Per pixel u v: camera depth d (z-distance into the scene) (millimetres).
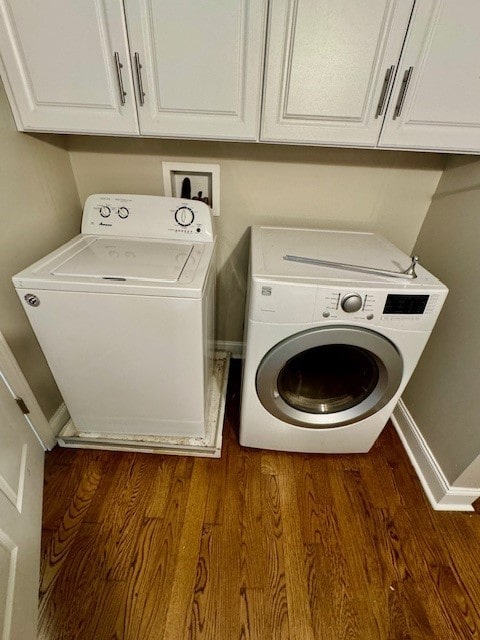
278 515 1236
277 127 1051
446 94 961
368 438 1367
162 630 950
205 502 1264
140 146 1417
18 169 1114
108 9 876
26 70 973
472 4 832
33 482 1153
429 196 1460
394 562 1120
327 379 1336
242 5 868
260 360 1118
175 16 888
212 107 1025
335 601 1022
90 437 1401
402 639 957
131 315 1029
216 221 1585
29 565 963
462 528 1225
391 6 849
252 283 987
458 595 1049
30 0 868
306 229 1499
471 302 1164
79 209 1552
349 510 1264
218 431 1447
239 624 967
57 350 1116
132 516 1207
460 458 1188
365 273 1053
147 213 1328
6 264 1088
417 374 1509
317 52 922
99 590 1020
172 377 1186
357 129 1039
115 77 977
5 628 780
